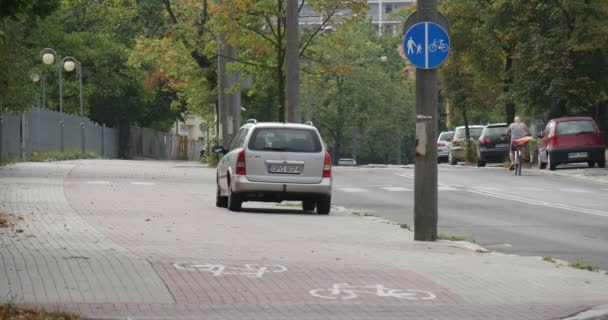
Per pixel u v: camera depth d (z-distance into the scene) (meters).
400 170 53.44
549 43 54.03
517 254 18.45
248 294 12.10
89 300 11.34
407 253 16.91
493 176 46.66
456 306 11.73
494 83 63.47
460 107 71.12
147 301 11.41
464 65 66.38
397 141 124.06
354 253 16.64
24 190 30.52
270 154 26.45
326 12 44.91
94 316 10.34
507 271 14.82
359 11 44.69
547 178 44.78
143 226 20.64
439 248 17.95
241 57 53.31
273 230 20.97
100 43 89.25
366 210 29.02
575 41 53.25
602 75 53.91
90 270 13.43
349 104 115.94
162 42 65.94
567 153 50.06
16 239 17.09
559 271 15.00
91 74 89.94
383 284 13.16
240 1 43.91
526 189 37.91
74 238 17.59
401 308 11.50
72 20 91.00
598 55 53.81
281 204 30.92
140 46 66.50
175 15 66.44
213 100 65.44
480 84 65.31
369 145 123.06
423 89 19.33
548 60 54.12
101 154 80.12
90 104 94.25
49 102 84.19
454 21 62.38
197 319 10.48
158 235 18.80
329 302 11.77
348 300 11.93
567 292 12.95
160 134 105.44
